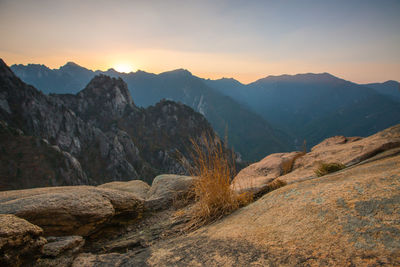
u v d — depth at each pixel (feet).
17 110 366.43
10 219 8.61
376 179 7.72
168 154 464.24
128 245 11.65
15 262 8.08
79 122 419.74
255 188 16.20
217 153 12.91
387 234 5.24
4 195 14.42
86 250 12.16
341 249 5.37
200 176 13.09
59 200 12.17
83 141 406.00
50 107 401.49
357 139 28.94
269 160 28.07
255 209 10.10
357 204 6.72
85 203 12.83
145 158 465.06
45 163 280.72
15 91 378.53
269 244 6.70
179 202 18.30
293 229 6.97
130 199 15.98
